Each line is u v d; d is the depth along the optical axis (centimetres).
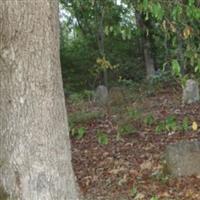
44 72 390
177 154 840
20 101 387
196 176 825
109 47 2411
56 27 398
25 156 391
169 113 1386
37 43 387
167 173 859
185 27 564
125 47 2412
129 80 2128
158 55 2195
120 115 1375
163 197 765
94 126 1317
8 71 386
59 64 403
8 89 387
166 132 1123
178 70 534
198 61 577
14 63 384
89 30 2056
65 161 405
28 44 384
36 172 393
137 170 920
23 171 392
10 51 384
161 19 558
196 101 1518
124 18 748
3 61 386
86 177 928
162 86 1909
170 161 849
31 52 386
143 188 818
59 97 401
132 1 612
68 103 1789
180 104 1518
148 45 2194
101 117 1403
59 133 400
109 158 1034
